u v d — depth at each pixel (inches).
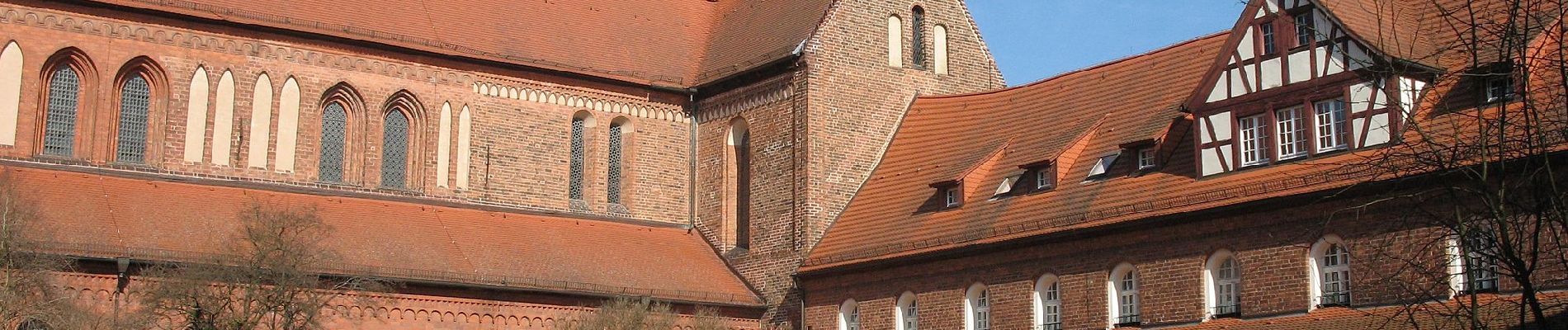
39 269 1604.3
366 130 2258.9
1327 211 1625.2
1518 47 1018.1
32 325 1632.6
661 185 2460.6
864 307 2158.0
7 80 2041.1
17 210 1635.1
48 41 2065.7
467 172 2303.2
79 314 1605.6
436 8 2370.8
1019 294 1951.3
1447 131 1576.0
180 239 1948.8
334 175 2239.2
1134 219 1814.7
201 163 2133.4
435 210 2246.6
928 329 2064.5
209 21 2154.3
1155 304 1801.2
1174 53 2066.9
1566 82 999.6
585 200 2405.3
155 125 2121.1
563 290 2123.5
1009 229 1963.6
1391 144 1138.0
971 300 2027.6
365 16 2287.2
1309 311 1640.0
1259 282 1695.4
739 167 2433.6
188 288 1652.3
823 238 2263.8
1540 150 1075.9
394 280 1991.9
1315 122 1694.1
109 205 1978.3
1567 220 975.0
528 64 2354.8
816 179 2273.6
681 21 2637.8
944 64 2454.5
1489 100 1583.4
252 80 2183.8
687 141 2506.2
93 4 2091.5
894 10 2411.4
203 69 2158.0
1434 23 1750.7
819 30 2317.9
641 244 2356.1
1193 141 1823.3
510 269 2132.1
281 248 1723.7
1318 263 1653.5
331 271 1956.2
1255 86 1750.7
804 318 2239.2
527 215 2321.6
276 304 1690.5
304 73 2219.5
